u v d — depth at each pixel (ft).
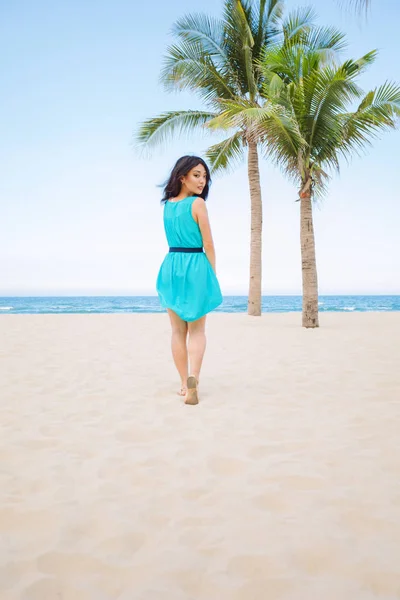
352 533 5.11
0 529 5.22
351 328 30.14
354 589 4.22
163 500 5.89
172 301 10.68
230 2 38.06
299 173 31.76
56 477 6.58
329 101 28.55
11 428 8.73
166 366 15.43
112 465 7.00
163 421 9.18
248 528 5.21
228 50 39.81
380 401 10.50
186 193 11.02
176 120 39.19
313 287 31.17
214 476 6.60
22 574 4.44
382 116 29.40
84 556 4.72
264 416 9.47
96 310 137.28
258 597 4.12
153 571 4.48
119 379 13.21
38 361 16.26
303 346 20.48
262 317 42.42
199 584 4.29
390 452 7.41
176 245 10.84
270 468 6.84
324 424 8.87
